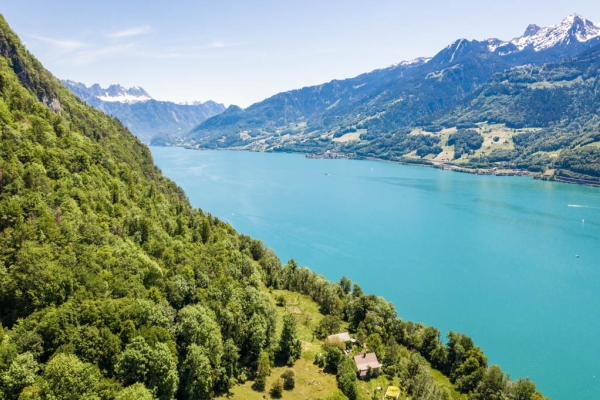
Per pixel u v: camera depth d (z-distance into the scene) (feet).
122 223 406.21
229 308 335.67
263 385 305.12
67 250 284.20
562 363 433.48
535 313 532.32
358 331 419.74
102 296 261.44
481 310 539.70
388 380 352.28
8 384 189.06
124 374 224.53
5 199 294.25
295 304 482.28
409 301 564.71
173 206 599.16
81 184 401.90
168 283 318.45
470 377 364.99
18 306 236.43
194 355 258.57
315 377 330.54
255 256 587.27
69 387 194.59
